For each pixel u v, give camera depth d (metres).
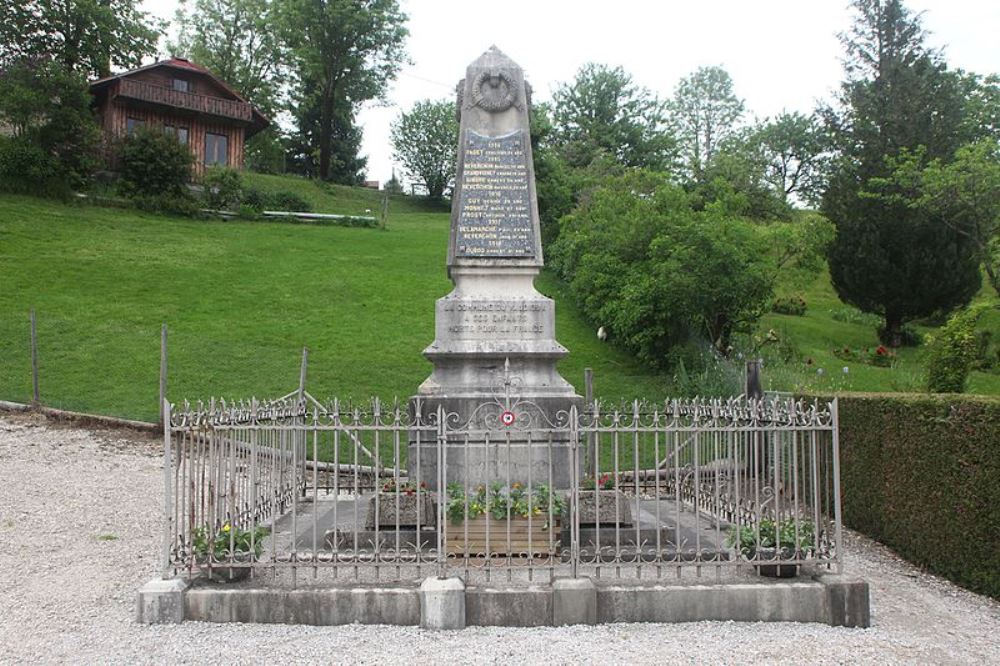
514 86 11.29
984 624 7.70
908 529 10.41
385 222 48.50
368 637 6.62
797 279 26.23
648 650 6.36
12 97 39.16
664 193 23.88
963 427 9.31
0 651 6.40
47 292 26.28
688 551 7.82
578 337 26.41
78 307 25.11
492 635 6.69
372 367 21.95
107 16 46.00
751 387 14.62
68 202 39.03
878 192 31.92
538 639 6.59
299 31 62.62
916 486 10.24
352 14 62.78
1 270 27.78
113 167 42.78
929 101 34.47
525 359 10.66
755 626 6.98
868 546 11.12
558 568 7.73
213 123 51.94
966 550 9.16
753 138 57.31
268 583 7.30
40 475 13.68
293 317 26.39
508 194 11.09
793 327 32.28
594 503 8.56
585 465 11.21
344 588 7.06
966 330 16.81
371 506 8.62
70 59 45.72
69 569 8.92
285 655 6.23
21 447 15.38
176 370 20.62
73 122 41.09
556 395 10.39
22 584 8.32
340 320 26.38
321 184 62.91
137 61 49.88
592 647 6.41
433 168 77.12
